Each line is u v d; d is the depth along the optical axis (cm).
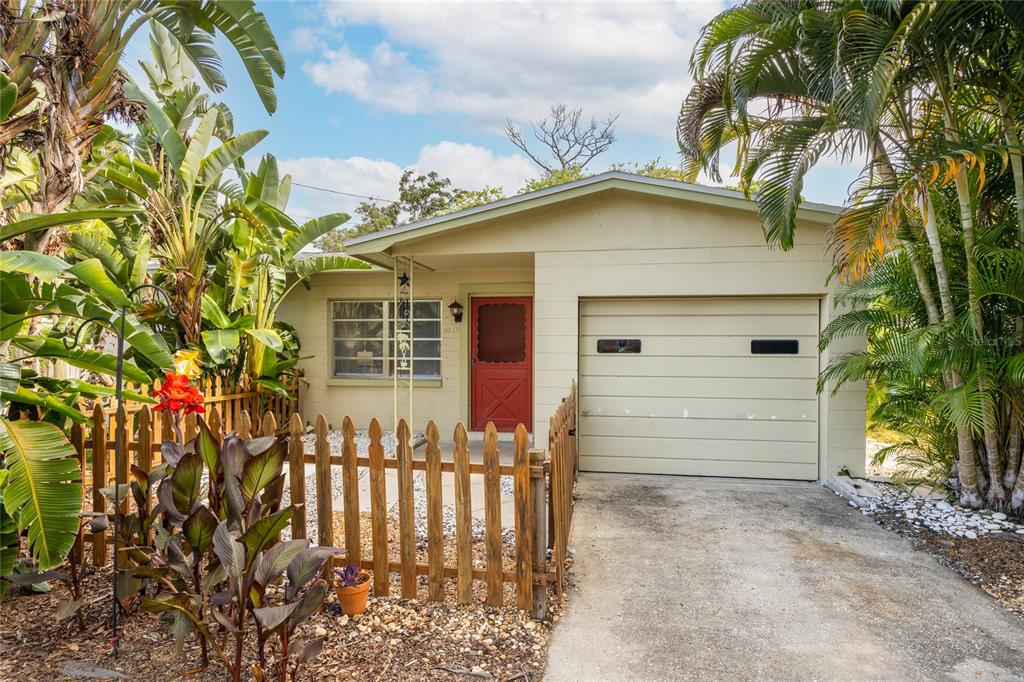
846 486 572
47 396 323
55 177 380
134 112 445
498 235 671
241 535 237
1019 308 461
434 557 319
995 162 471
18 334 360
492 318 910
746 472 648
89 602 313
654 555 414
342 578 302
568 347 657
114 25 407
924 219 471
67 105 381
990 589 358
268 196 807
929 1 392
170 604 218
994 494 497
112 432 381
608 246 648
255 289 782
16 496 276
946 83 448
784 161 498
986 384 455
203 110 835
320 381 940
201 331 742
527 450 307
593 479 644
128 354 577
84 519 360
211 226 710
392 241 654
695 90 577
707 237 630
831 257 606
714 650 285
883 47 412
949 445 527
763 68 500
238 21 489
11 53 363
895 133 498
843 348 609
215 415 353
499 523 312
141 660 263
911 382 518
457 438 313
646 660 275
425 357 927
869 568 390
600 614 322
